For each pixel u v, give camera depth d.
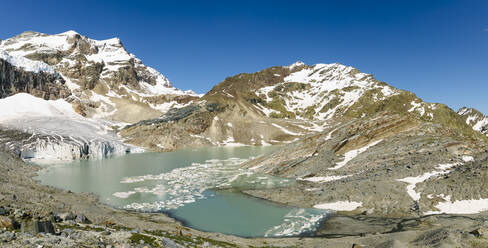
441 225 31.59
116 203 51.91
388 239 26.89
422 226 32.41
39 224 16.89
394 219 36.72
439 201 39.06
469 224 29.39
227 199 53.50
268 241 32.28
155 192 60.19
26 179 62.38
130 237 20.03
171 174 81.75
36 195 34.03
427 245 23.94
